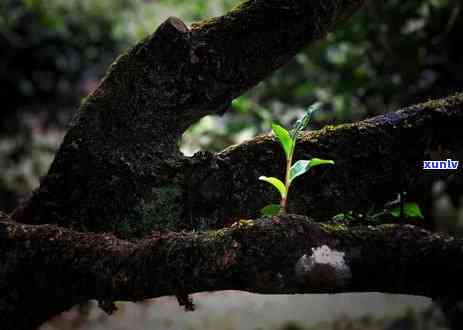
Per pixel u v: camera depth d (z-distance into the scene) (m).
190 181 0.97
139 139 0.97
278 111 2.29
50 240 0.91
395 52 1.99
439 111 0.95
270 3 0.94
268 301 2.49
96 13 3.63
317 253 0.80
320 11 0.95
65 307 0.96
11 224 0.95
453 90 1.93
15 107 3.62
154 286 0.85
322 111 2.21
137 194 0.98
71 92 3.75
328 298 2.47
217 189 0.97
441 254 0.79
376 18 2.02
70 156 0.98
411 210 0.99
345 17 1.01
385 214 1.00
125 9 3.65
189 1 2.90
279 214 0.85
